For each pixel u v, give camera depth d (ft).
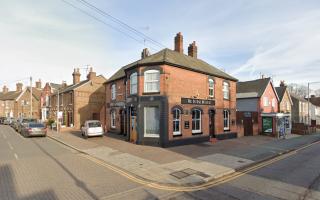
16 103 189.37
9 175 31.71
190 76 65.62
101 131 72.43
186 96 63.72
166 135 56.65
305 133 109.50
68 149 53.47
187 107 63.46
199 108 67.31
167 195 25.39
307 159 46.42
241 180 31.42
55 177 31.01
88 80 117.80
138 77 60.70
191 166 37.73
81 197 24.16
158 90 58.85
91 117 113.39
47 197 24.00
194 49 85.05
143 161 40.81
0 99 207.92
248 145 63.72
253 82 114.83
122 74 83.30
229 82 82.48
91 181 29.66
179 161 41.19
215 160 42.63
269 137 89.15
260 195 25.50
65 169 35.29
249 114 94.68
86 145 57.67
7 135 84.84
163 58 60.13
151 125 59.21
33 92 198.90
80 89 110.73
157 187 28.02
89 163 39.65
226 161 42.01
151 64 59.36
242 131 88.53
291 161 44.37
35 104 192.65
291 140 81.05
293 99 157.28
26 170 34.30
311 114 187.83
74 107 108.27
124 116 78.48
